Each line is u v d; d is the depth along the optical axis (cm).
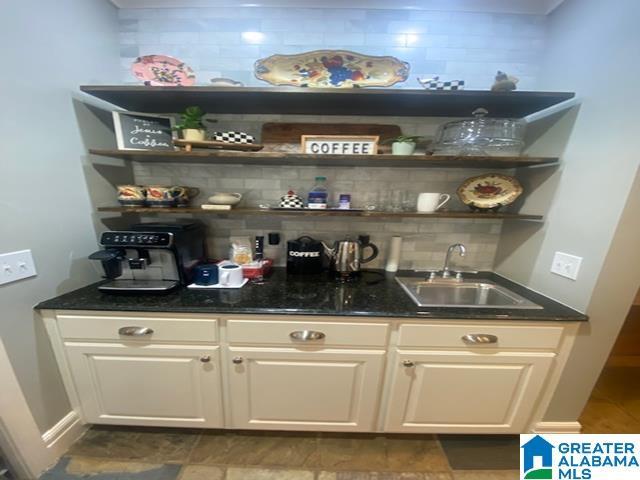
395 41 138
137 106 136
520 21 136
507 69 140
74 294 117
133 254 122
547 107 126
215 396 118
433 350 112
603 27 103
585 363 115
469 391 117
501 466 121
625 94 94
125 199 133
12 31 93
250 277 141
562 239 118
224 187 154
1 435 99
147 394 118
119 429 132
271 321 109
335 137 125
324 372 114
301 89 114
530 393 117
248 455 122
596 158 104
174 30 138
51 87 107
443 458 124
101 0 128
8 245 95
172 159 140
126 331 108
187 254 133
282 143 145
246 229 161
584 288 109
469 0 132
